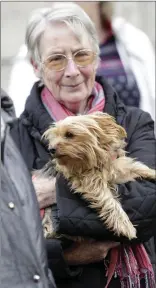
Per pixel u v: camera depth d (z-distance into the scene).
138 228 5.71
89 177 5.79
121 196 5.74
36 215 5.05
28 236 4.96
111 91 6.23
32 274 4.88
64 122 5.82
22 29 14.73
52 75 6.04
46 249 5.28
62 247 5.75
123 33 8.44
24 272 4.88
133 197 5.73
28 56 6.23
